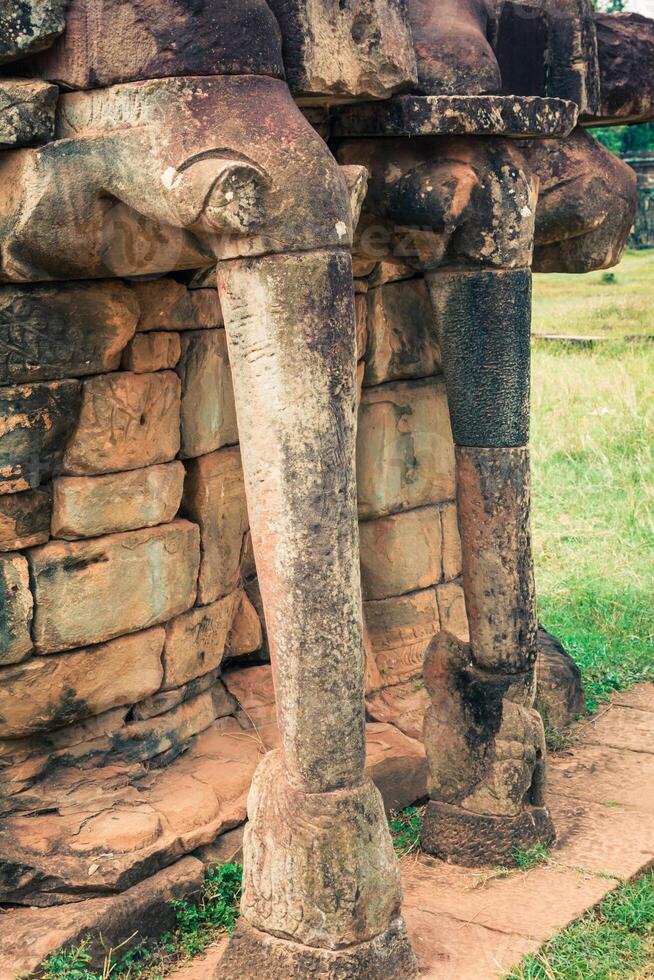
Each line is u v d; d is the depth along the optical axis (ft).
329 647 11.48
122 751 15.14
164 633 15.37
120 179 11.73
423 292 18.42
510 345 14.71
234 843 14.84
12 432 13.47
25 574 13.80
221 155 11.09
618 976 12.75
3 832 13.87
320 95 12.76
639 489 32.40
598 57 17.10
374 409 17.97
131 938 13.35
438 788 15.43
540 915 13.83
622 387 40.11
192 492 15.79
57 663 14.19
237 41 11.37
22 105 11.86
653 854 15.31
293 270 11.18
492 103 13.76
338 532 11.47
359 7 12.84
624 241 17.83
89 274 13.19
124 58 11.44
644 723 19.85
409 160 14.28
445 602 19.25
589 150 16.93
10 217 12.36
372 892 11.87
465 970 12.66
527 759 15.06
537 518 30.94
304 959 11.78
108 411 14.17
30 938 12.82
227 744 16.39
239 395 11.65
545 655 20.21
